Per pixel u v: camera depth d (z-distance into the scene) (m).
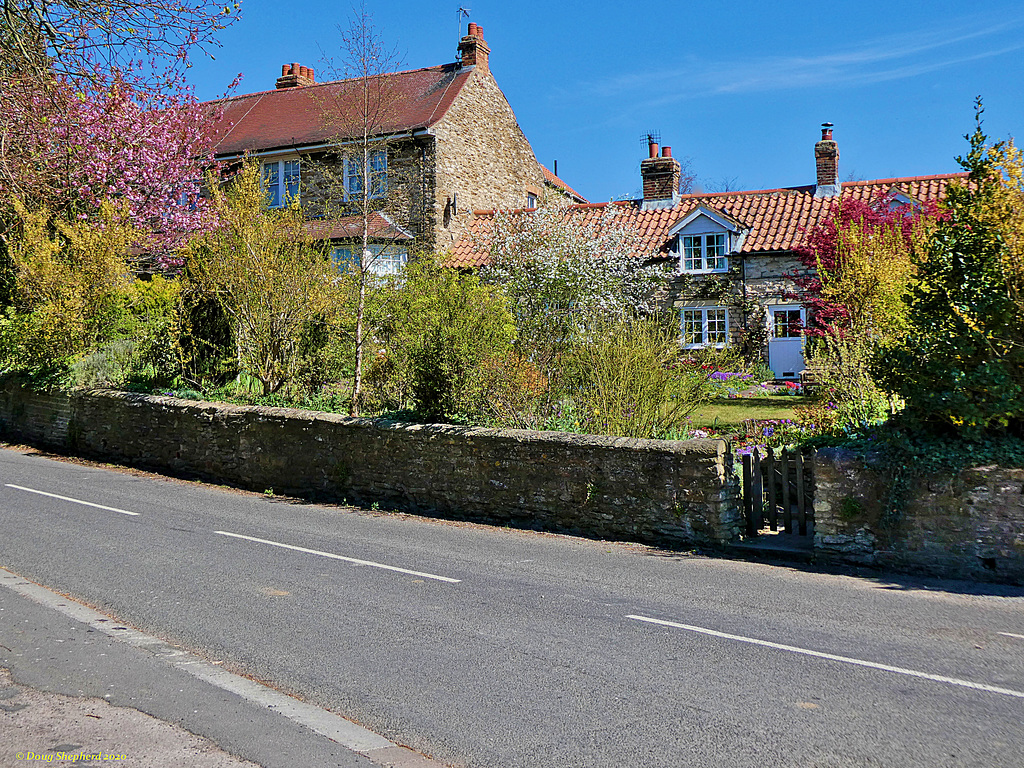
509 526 10.98
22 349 18.92
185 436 14.94
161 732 4.56
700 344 26.69
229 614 6.73
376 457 12.39
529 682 5.37
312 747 4.44
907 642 6.16
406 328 13.17
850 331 12.63
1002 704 5.00
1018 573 7.81
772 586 7.84
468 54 30.70
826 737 4.56
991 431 8.09
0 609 6.62
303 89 32.31
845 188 27.94
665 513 9.76
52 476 14.07
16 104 12.20
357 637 6.23
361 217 16.39
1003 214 7.91
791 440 12.07
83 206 21.09
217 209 16.48
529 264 22.27
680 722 4.76
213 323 16.09
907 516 8.29
